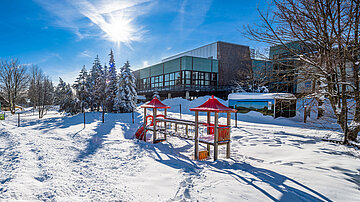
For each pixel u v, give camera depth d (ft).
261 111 61.31
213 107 21.59
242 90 105.29
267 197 11.41
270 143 27.43
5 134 34.06
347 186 12.44
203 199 11.42
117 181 14.29
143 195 12.01
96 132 39.58
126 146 26.89
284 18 25.50
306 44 27.63
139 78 170.30
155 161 19.88
